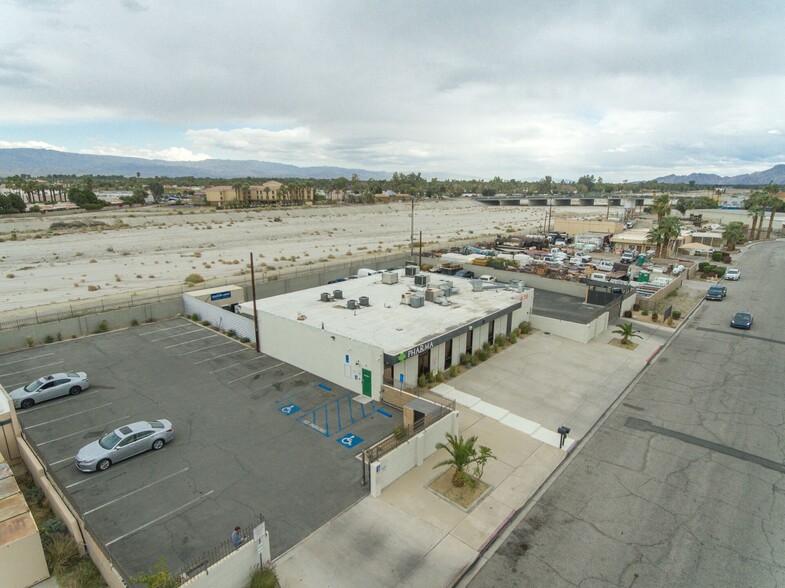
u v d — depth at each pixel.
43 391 24.39
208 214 125.00
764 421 23.20
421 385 26.27
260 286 44.84
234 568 12.70
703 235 91.56
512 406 24.33
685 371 29.59
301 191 185.50
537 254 72.94
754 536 15.42
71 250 76.75
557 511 16.59
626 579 13.66
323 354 27.02
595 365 30.02
